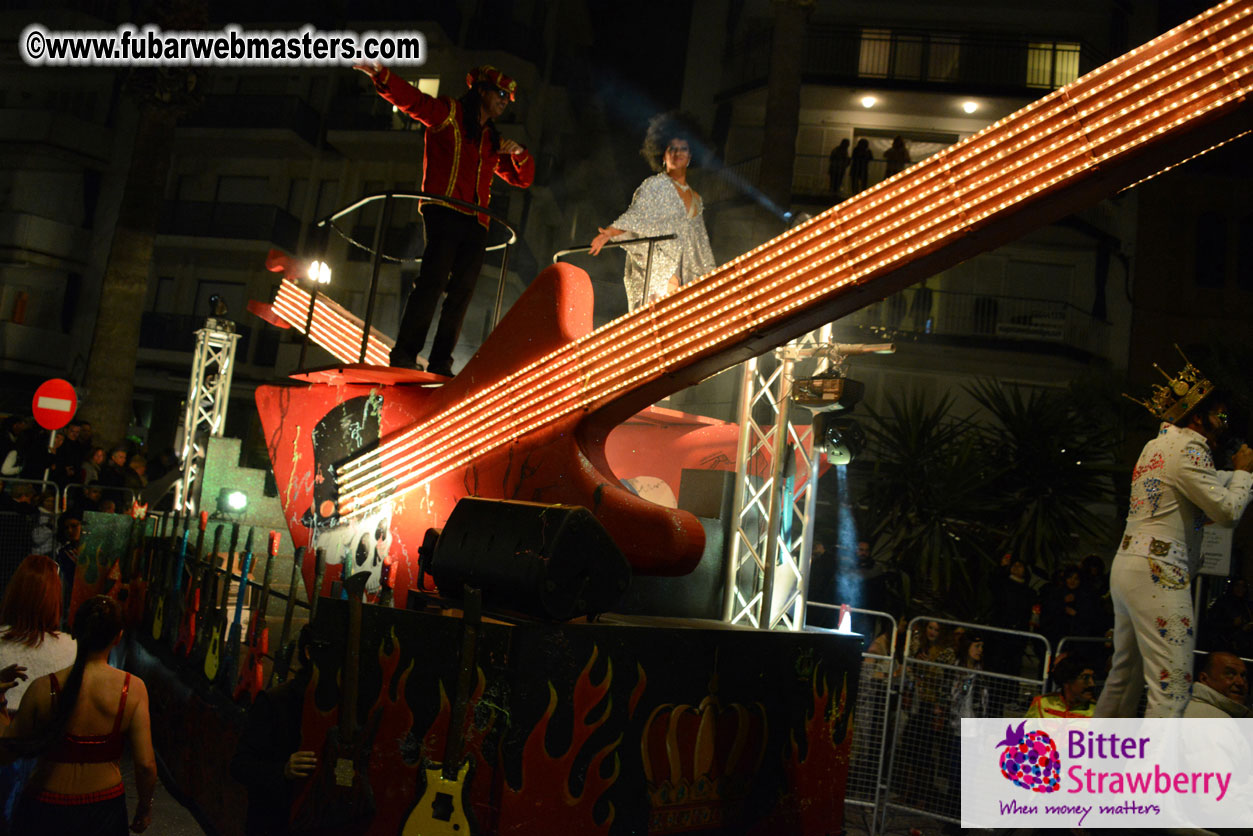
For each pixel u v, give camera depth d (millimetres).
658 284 5758
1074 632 8352
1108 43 22906
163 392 27656
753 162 22797
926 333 20875
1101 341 21328
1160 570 3412
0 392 26453
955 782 6312
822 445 5137
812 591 8406
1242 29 2436
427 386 5293
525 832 2988
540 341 4477
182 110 16031
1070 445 10906
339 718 3449
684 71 25250
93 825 3430
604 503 4094
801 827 4137
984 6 23344
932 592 9867
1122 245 21609
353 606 3475
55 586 4273
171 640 5980
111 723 3520
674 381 3916
